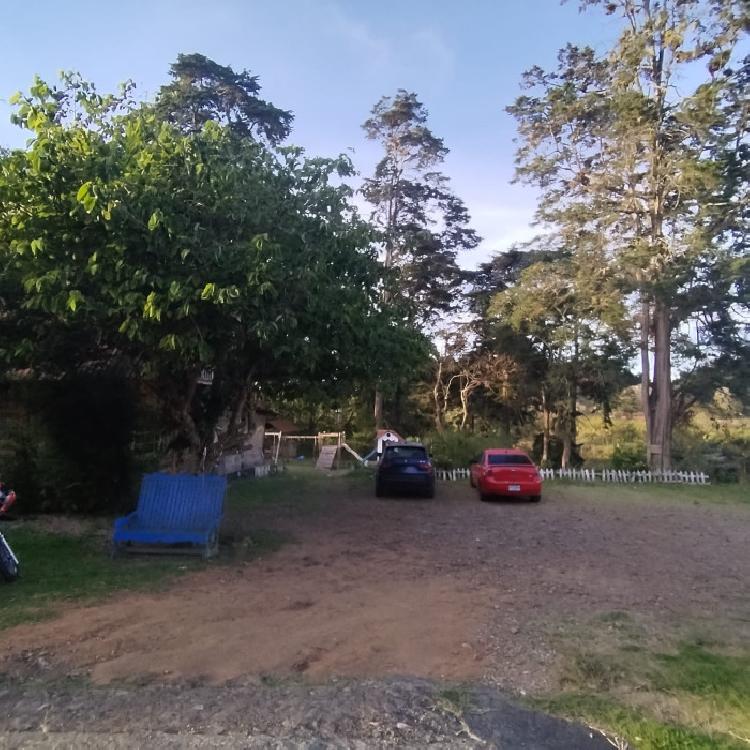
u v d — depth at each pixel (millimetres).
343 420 46219
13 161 9336
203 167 9539
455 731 4391
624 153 29750
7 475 12539
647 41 28031
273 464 29328
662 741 4320
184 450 13898
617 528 14086
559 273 33344
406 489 18734
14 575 8055
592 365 37875
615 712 4785
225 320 9781
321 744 4129
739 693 5215
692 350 31266
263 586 8219
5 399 13273
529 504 18359
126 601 7355
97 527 11648
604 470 28172
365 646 6129
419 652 6023
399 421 47094
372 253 12297
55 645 5906
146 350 10719
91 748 4008
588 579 9172
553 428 45906
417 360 13477
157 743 4078
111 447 12875
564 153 31562
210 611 7062
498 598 7988
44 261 9211
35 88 9328
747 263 25500
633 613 7500
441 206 43094
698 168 25703
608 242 30469
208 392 12820
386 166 42156
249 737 4184
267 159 10828
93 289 9344
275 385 13562
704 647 6414
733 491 24000
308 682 5227
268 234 9898
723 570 10016
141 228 8852
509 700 4984
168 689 4965
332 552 10570
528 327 37094
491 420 47906
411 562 9977
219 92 30500
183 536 9516
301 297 9906
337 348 11156
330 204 10875
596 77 30875
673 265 27438
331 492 19953
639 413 53062
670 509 18016
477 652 6066
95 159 9086
